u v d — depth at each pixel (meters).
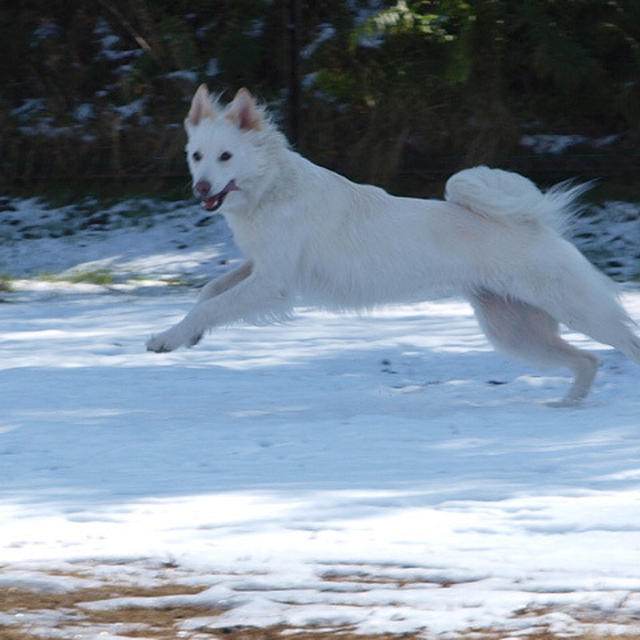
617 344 11.98
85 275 24.94
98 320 18.66
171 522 6.96
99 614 5.58
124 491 7.82
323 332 17.12
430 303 20.41
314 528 6.76
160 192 29.97
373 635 5.23
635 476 7.96
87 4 34.81
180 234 27.81
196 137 12.18
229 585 5.88
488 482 7.85
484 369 14.16
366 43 31.34
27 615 5.57
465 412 11.27
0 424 10.65
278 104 30.53
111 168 30.55
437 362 14.63
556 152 29.92
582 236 26.45
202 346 15.91
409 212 12.21
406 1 31.28
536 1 31.23
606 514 6.89
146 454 9.21
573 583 5.77
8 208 29.86
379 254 12.08
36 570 6.18
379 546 6.39
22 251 27.44
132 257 26.67
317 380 13.48
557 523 6.74
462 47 30.12
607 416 10.84
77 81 33.44
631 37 31.58
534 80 31.95
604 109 31.05
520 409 11.50
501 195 11.96
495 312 12.38
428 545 6.40
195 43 33.28
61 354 15.27
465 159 29.20
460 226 12.07
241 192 12.06
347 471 8.40
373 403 12.02
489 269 12.00
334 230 12.17
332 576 5.98
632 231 26.42
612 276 23.59
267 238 12.16
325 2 32.66
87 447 9.52
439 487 7.71
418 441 9.66
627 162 28.52
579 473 8.12
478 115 29.95
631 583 5.76
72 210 29.55
